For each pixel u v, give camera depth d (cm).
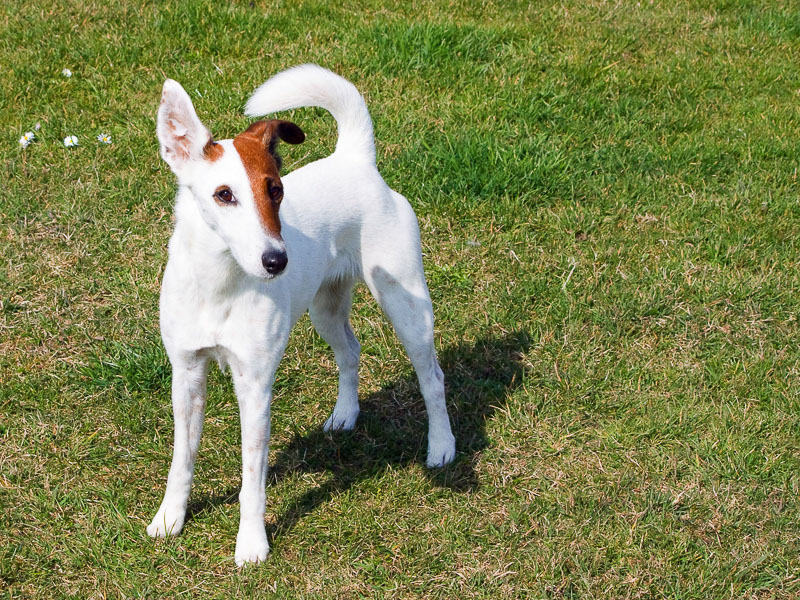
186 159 368
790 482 481
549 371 555
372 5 924
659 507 466
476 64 839
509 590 420
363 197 452
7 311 564
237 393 411
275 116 736
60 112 739
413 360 477
